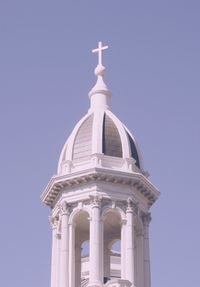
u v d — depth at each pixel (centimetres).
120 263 10775
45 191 10419
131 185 10131
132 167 10250
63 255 9875
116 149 10319
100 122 10462
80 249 10588
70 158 10306
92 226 9806
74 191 10119
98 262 9625
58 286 9881
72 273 9800
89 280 9656
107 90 10931
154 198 10488
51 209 10575
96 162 10094
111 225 10531
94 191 9975
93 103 10850
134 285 9700
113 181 10056
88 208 9975
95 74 11156
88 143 10306
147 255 10244
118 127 10512
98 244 9719
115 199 10019
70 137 10506
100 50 11294
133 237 10019
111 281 9494
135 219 10175
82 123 10550
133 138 10662
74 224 10050
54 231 10369
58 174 10325
